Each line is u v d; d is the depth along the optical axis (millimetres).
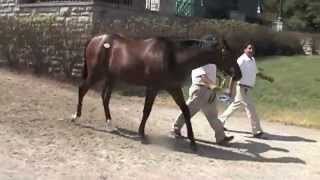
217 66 11328
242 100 13461
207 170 10180
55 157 9836
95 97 16703
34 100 14602
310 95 20000
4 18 20812
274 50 30500
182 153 11203
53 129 11711
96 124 12695
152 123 13852
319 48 33156
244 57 13320
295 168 10945
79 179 8844
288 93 20203
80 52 19547
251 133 13977
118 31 19922
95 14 19938
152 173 9617
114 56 11758
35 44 20266
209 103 12141
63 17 20594
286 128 15219
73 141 10984
